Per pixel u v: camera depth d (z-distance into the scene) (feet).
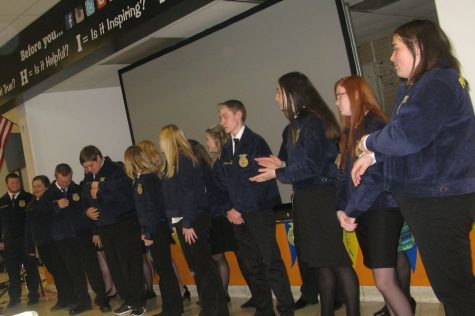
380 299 13.33
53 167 24.63
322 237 9.32
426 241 6.20
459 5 8.36
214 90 20.01
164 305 14.84
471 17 8.27
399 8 20.21
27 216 20.39
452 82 5.95
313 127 9.40
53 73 16.46
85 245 18.01
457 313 6.19
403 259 9.90
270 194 11.56
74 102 25.35
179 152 12.53
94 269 18.07
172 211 12.63
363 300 13.62
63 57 15.90
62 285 20.12
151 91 22.59
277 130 18.15
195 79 20.59
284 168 9.71
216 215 14.43
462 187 5.92
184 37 20.67
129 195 15.60
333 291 9.61
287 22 17.15
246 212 11.50
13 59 18.44
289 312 11.44
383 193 7.80
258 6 17.88
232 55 19.08
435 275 6.24
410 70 6.50
